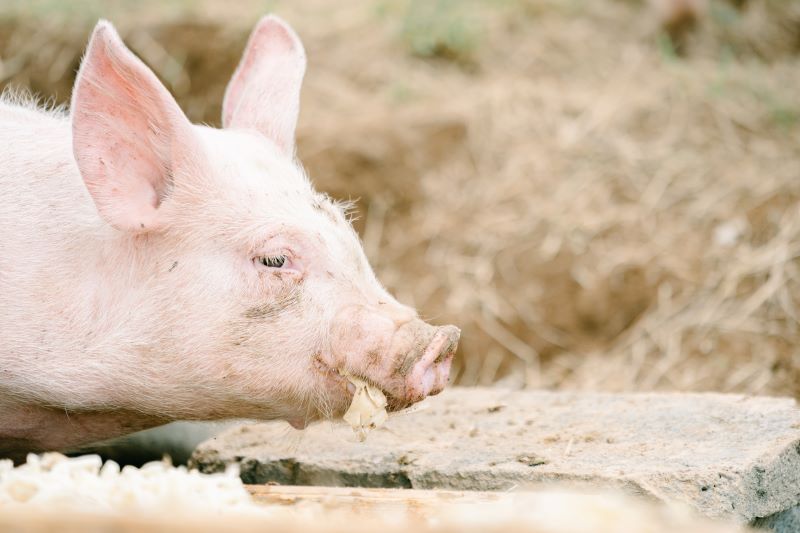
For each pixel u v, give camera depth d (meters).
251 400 8.65
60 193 8.96
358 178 18.95
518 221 18.06
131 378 8.61
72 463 6.71
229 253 8.55
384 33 23.34
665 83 21.19
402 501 7.31
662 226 17.50
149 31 21.53
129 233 8.65
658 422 9.64
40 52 21.16
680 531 5.84
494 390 11.51
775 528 8.59
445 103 20.91
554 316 16.50
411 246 17.98
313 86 21.62
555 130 19.89
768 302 15.74
